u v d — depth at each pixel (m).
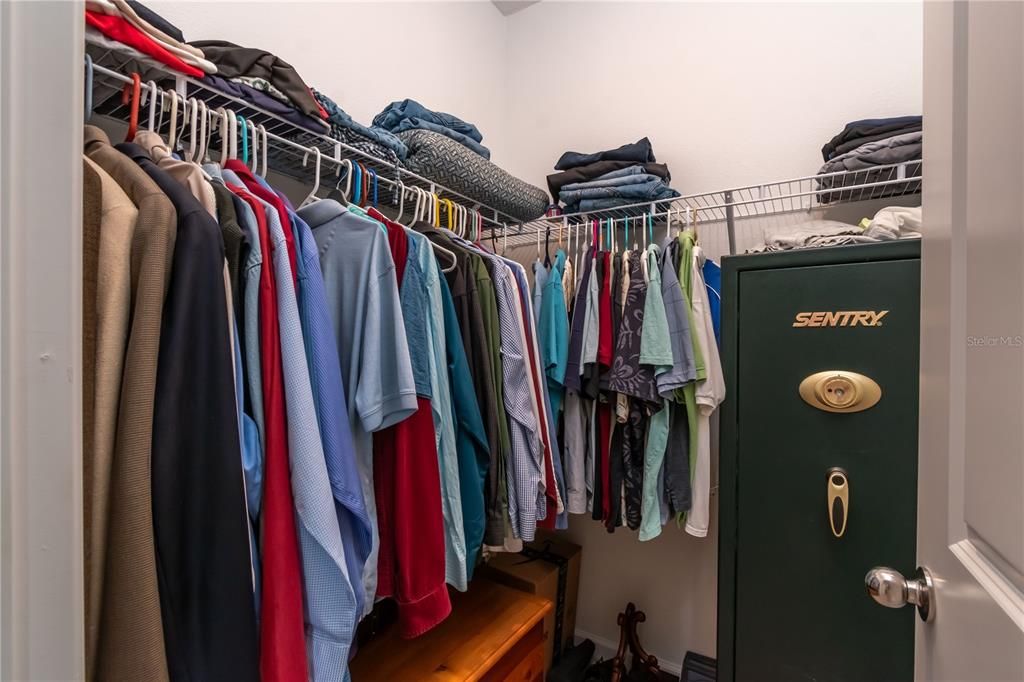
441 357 0.93
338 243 0.82
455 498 0.92
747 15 1.63
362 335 0.79
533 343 1.26
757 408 1.01
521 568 1.62
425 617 0.82
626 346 1.27
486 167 1.40
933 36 0.56
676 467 1.28
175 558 0.50
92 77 0.68
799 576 0.96
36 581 0.31
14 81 0.31
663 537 1.70
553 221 1.70
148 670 0.46
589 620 1.85
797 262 0.97
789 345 0.98
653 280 1.26
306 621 0.63
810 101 1.52
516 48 2.17
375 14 1.59
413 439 0.83
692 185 1.72
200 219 0.55
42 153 0.32
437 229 1.15
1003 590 0.37
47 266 0.32
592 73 1.96
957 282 0.48
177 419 0.51
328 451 0.68
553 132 2.06
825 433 0.94
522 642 1.26
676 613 1.68
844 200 1.38
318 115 0.98
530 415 1.12
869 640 0.90
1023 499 0.34
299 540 0.63
